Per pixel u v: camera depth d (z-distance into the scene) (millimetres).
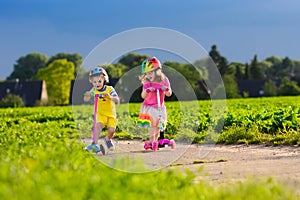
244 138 13852
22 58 126062
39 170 7137
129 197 5902
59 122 21547
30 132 15281
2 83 81562
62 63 95562
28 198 5660
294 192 6785
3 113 31531
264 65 131750
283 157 10773
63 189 6066
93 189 6172
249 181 7035
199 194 6402
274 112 17594
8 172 7020
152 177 7270
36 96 79625
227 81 69688
